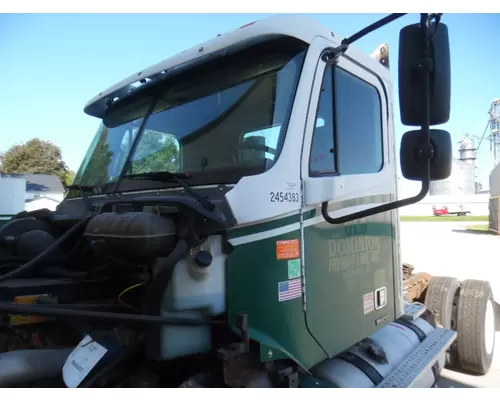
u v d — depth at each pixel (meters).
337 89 2.77
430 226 33.44
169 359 2.10
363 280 2.96
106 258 2.61
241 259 2.21
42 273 2.86
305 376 2.47
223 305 2.17
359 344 3.06
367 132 3.11
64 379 2.14
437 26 2.14
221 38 2.63
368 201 3.04
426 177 2.10
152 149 2.91
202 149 2.63
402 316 3.87
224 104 2.64
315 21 2.60
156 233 2.02
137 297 2.53
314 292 2.49
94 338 2.21
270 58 2.54
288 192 2.36
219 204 2.15
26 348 2.52
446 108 2.14
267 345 2.17
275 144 2.38
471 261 13.60
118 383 2.27
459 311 4.82
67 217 3.03
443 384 4.55
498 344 5.84
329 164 2.68
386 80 3.41
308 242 2.46
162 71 2.94
